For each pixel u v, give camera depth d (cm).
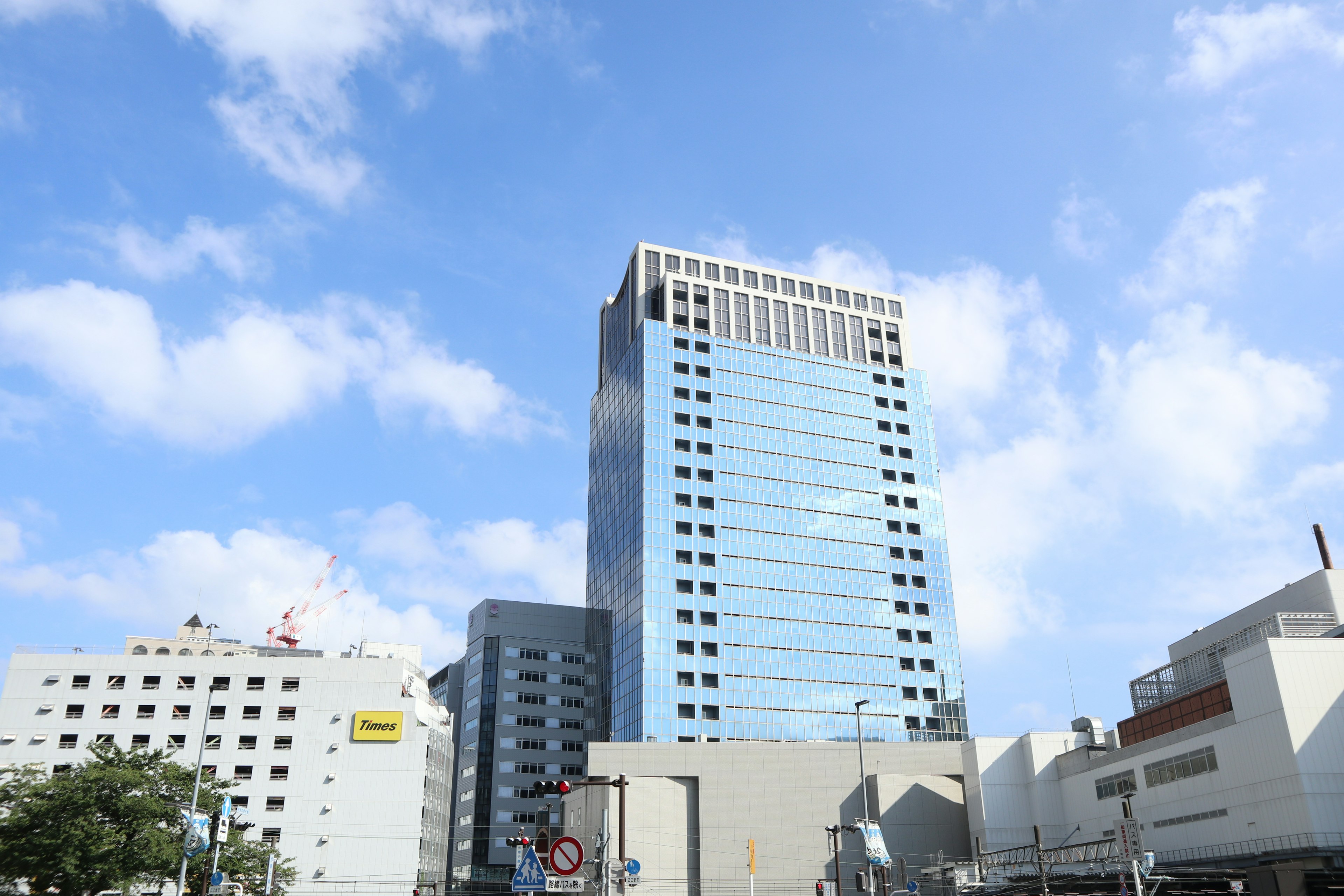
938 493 18800
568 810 12512
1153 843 8638
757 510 17312
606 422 19362
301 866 11312
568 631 18750
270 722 11919
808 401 18550
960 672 17388
